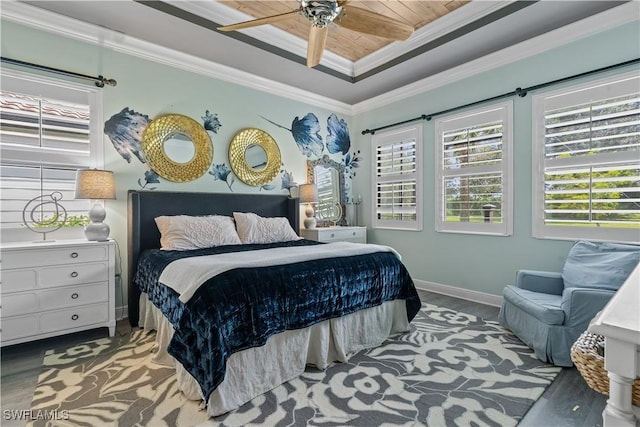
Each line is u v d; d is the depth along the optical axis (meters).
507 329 2.76
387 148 4.68
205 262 2.10
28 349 2.39
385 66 3.81
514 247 3.32
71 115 2.91
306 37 3.47
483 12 2.82
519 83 3.27
